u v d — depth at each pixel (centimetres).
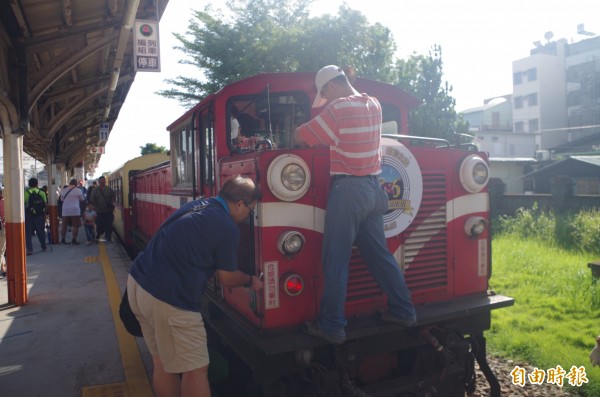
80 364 483
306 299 344
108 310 662
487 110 5394
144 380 442
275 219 333
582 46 4812
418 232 383
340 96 345
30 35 690
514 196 1560
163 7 891
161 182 779
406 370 402
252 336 331
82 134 1942
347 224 319
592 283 713
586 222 1134
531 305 671
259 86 445
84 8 755
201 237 306
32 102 712
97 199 1334
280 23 1711
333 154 331
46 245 1231
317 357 347
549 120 4841
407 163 374
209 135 459
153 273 308
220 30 1750
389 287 338
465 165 398
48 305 689
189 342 310
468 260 409
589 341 528
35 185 1160
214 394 442
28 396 416
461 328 396
